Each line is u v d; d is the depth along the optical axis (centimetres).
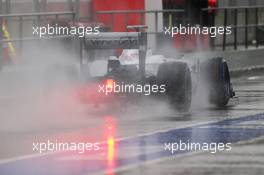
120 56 4616
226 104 4938
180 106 4522
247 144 3400
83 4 5459
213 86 4866
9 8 5012
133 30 5941
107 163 2984
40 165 2959
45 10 5119
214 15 7281
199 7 6562
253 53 8125
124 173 2792
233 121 4175
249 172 2795
